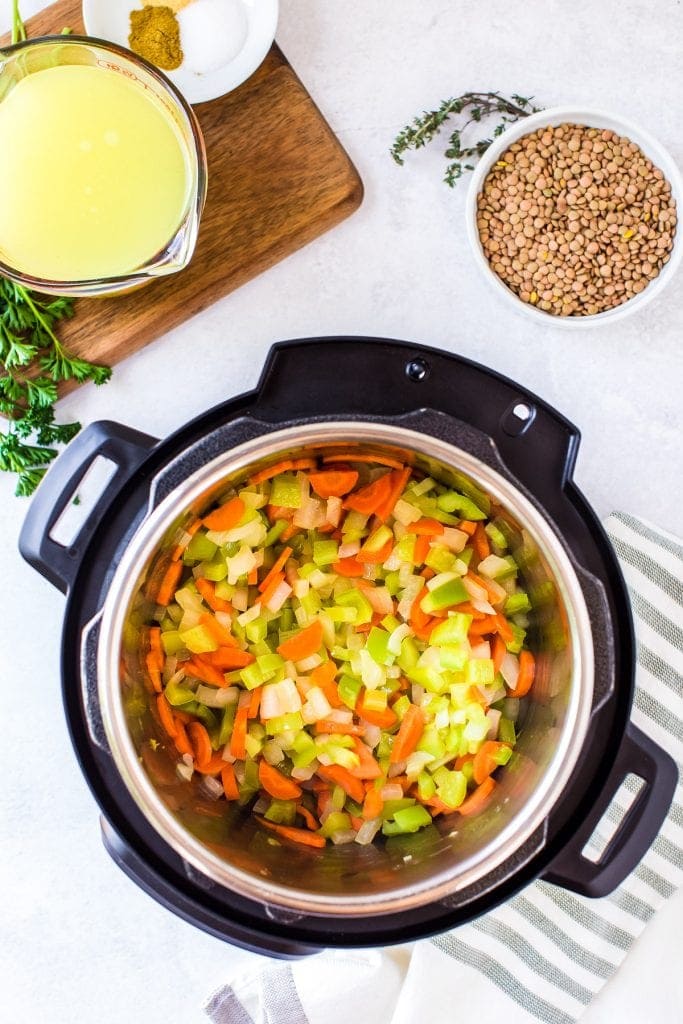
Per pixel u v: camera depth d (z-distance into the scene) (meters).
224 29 0.79
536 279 0.83
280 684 0.79
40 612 0.85
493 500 0.74
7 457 0.81
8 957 0.87
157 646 0.78
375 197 0.85
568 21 0.85
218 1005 0.85
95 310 0.82
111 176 0.76
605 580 0.75
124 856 0.78
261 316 0.85
